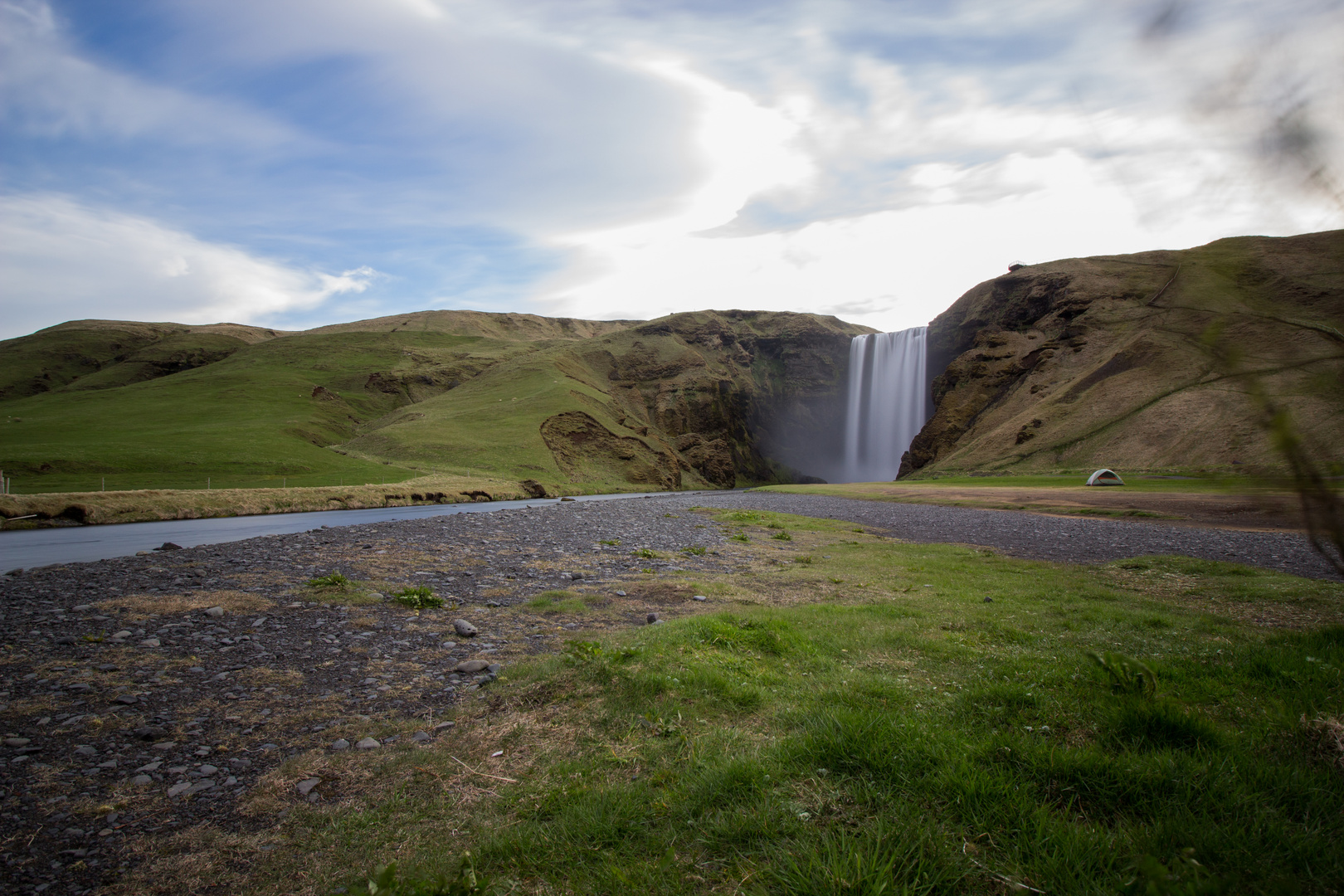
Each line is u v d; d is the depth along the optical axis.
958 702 6.65
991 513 42.66
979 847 4.31
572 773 5.81
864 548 23.44
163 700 8.26
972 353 145.25
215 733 7.29
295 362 191.00
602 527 30.52
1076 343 117.75
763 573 17.48
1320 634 8.66
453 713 7.55
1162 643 9.27
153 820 5.56
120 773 6.40
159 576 16.16
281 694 8.47
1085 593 13.96
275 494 55.47
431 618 12.35
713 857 4.48
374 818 5.39
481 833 5.01
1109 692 6.68
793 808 4.84
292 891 4.55
